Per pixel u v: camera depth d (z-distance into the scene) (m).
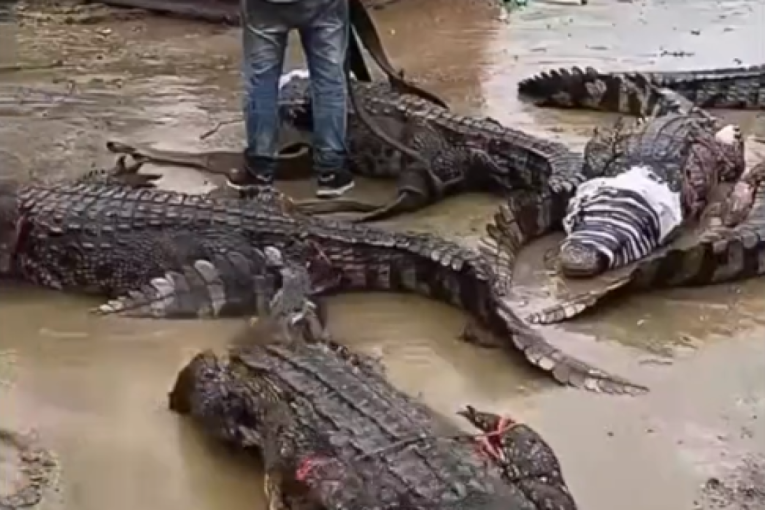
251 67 6.88
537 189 6.77
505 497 3.60
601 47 10.62
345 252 5.71
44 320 5.53
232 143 7.73
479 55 10.22
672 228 6.26
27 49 10.08
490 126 7.23
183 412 4.73
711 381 4.99
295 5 6.67
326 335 5.07
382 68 8.10
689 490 4.22
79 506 4.18
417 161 7.00
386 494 3.62
